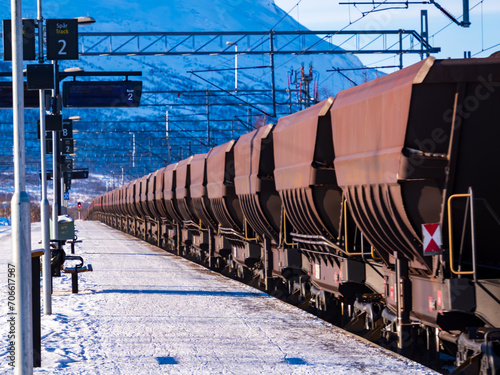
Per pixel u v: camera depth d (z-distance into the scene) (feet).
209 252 196.54
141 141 654.53
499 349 62.23
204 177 188.96
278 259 132.36
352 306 102.68
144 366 70.33
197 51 249.14
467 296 66.59
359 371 66.44
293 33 247.29
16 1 56.44
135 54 249.75
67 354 76.48
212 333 89.30
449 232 67.41
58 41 136.87
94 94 167.43
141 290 140.46
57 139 148.36
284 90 320.09
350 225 97.35
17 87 56.13
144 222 368.68
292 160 111.55
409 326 79.46
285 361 71.72
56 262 138.92
